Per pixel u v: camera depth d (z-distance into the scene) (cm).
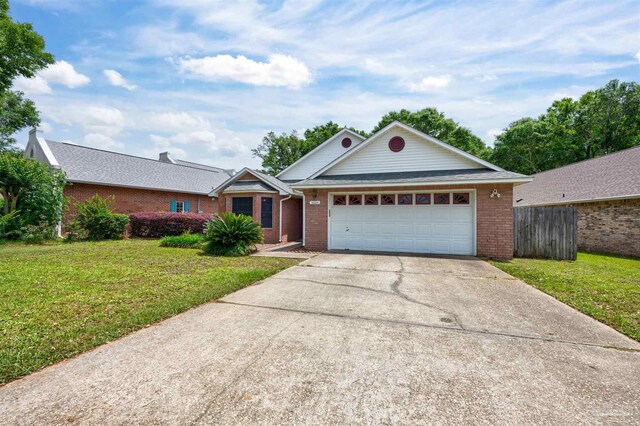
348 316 396
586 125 2755
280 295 494
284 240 1390
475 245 912
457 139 3312
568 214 909
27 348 289
